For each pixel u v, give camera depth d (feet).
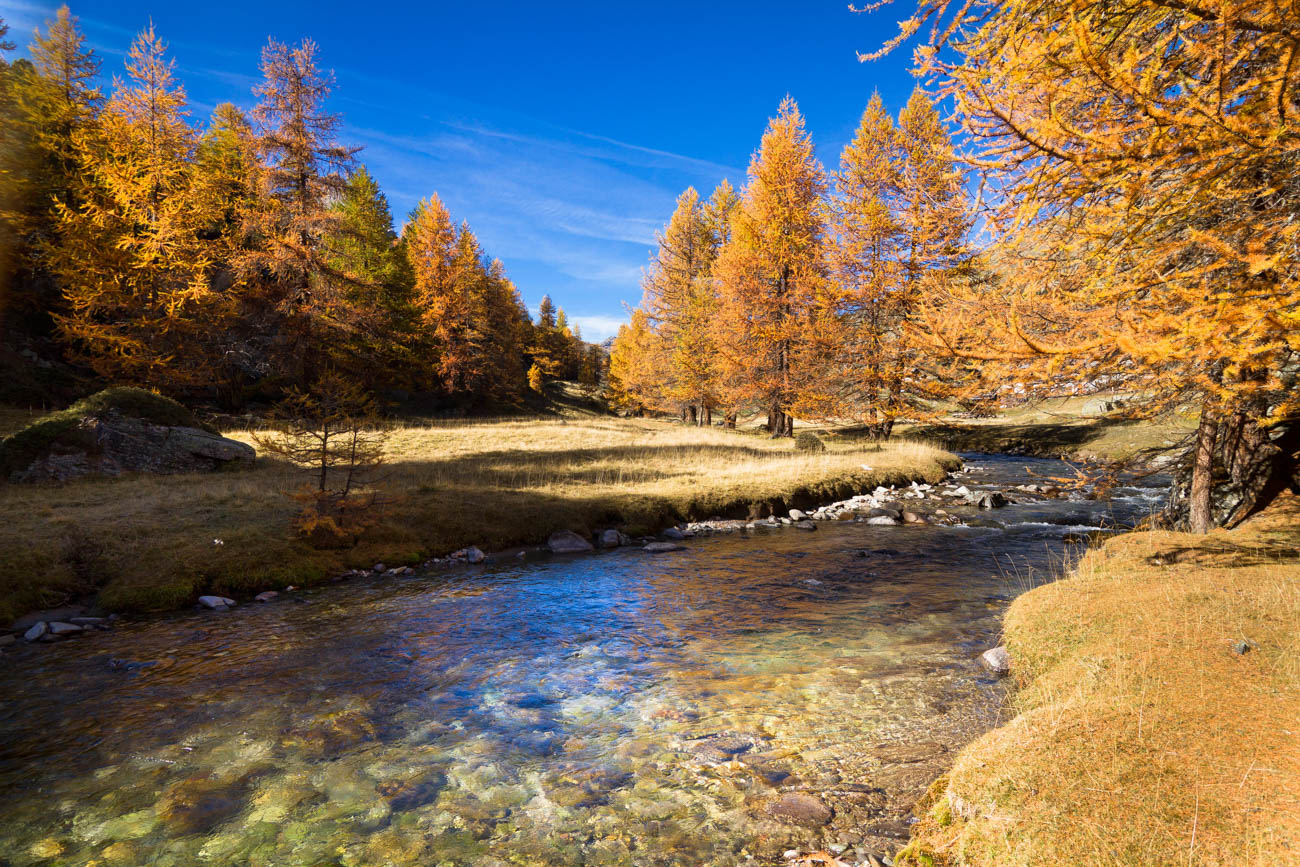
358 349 112.16
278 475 53.42
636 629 25.99
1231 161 9.50
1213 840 8.70
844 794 13.69
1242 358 9.31
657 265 140.77
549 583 33.65
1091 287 12.15
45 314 88.38
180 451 54.65
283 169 87.86
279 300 90.63
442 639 25.08
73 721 18.03
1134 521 45.68
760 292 95.20
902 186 72.84
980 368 13.34
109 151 88.17
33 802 14.05
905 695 18.52
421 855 12.11
